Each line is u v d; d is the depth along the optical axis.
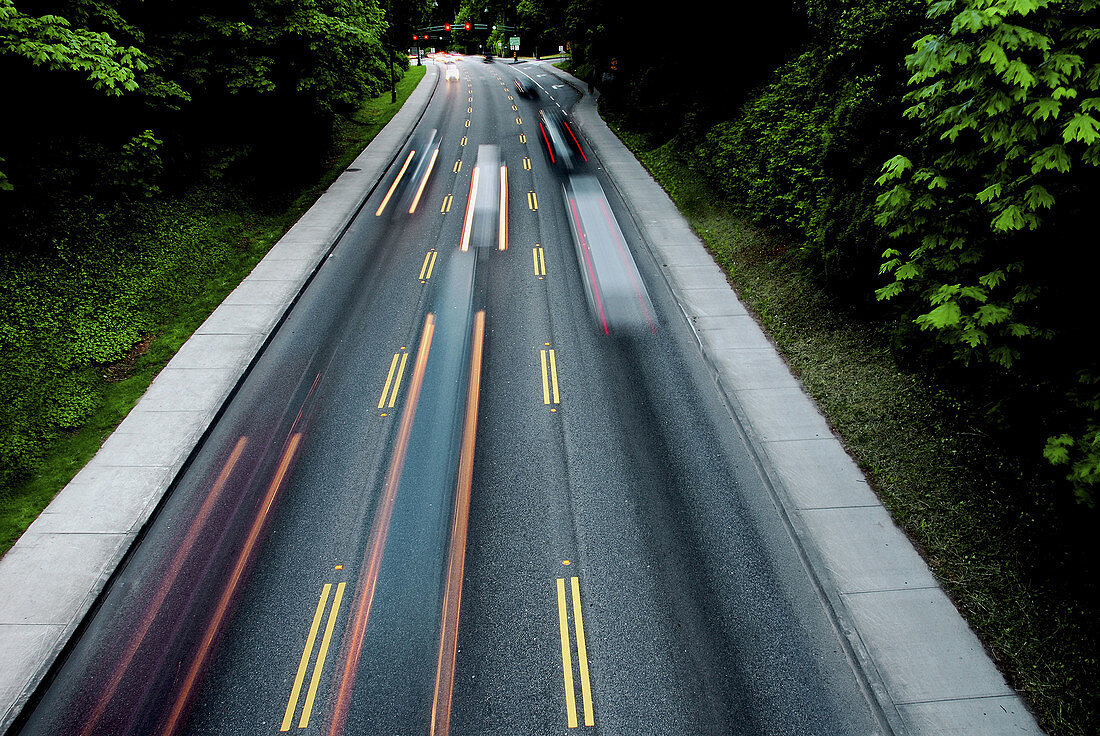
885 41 11.38
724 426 11.75
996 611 8.00
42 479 10.62
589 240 20.00
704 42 24.67
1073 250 7.32
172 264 17.03
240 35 19.81
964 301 7.97
